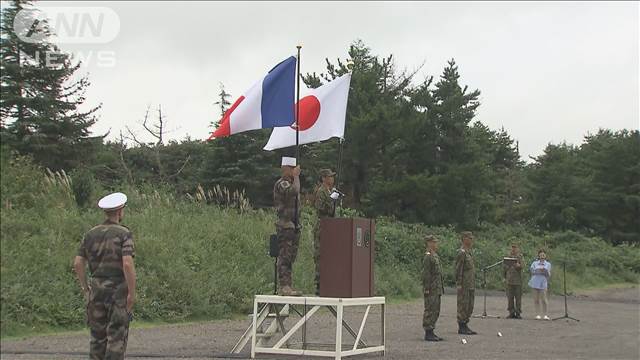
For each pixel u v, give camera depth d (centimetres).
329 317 1795
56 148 3231
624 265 4675
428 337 1360
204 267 1855
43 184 2139
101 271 739
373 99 4669
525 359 1101
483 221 5181
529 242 4769
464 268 1520
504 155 8169
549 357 1134
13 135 3119
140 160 5116
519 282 2023
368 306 1071
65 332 1359
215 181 4534
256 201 4644
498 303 2611
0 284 1409
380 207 4456
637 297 3206
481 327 1698
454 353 1160
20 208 1898
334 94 1191
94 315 738
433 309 1361
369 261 1078
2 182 2005
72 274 1555
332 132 1176
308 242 2561
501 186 6100
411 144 4656
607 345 1327
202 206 2544
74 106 3350
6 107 3173
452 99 4831
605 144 6988
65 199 2100
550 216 6394
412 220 4397
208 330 1448
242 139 4578
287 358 1062
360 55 4866
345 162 4572
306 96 1203
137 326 1484
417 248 3416
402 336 1443
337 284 1029
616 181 6569
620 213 6475
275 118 1136
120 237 745
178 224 2103
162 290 1634
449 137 4828
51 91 3281
